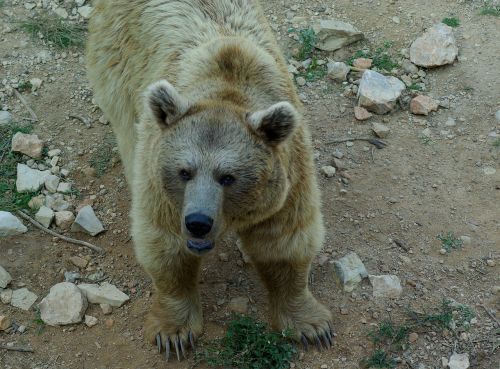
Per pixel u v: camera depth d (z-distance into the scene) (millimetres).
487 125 8305
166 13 6586
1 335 6277
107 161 8000
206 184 4859
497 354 6129
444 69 8984
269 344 6023
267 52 6137
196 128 4992
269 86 5691
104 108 7473
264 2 9906
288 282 6211
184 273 6055
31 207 7430
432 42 9031
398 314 6457
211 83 5566
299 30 9555
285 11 9875
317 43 9328
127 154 7262
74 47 9367
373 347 6199
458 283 6730
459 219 7340
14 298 6547
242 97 5457
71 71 9070
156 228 5688
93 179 7812
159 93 5062
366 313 6480
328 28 9266
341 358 6145
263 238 5762
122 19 7023
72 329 6328
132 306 6566
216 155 4895
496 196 7562
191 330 6246
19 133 8047
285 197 5324
